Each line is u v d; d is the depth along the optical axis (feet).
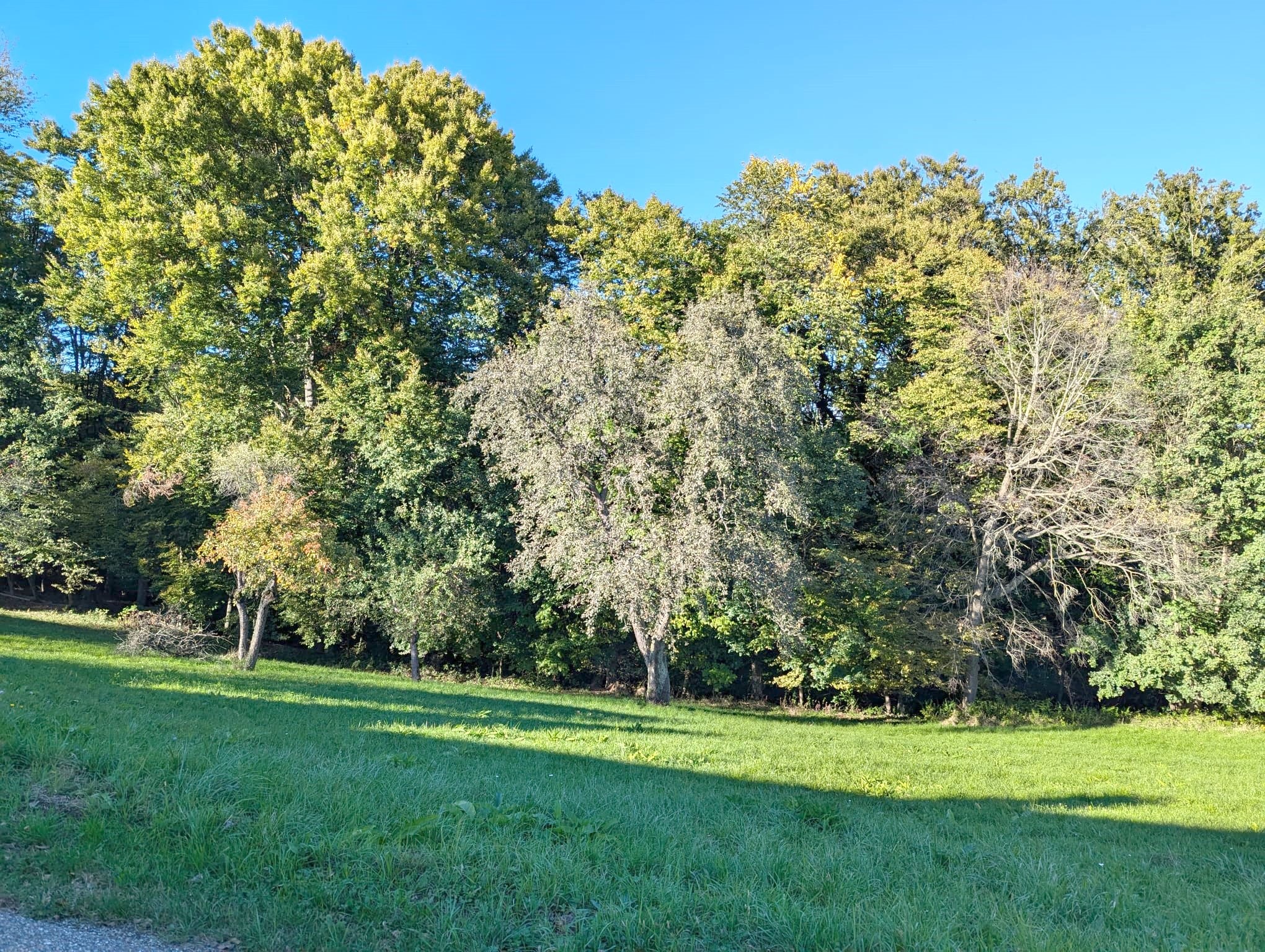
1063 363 90.22
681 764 42.01
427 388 99.35
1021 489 89.51
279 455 87.61
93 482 119.14
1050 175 136.77
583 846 20.71
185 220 94.63
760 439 69.67
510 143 114.42
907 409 99.86
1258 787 51.52
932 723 92.53
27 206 122.93
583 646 107.76
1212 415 88.79
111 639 91.66
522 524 81.30
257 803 21.03
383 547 97.81
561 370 71.00
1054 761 59.57
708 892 18.42
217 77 106.83
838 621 92.32
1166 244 119.96
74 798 20.42
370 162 100.78
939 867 23.98
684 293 102.01
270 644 120.88
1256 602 84.48
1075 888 22.68
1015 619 91.66
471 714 54.75
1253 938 19.83
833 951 15.81
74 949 13.51
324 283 96.58
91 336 135.03
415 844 19.60
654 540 68.23
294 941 14.58
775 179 116.16
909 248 112.98
